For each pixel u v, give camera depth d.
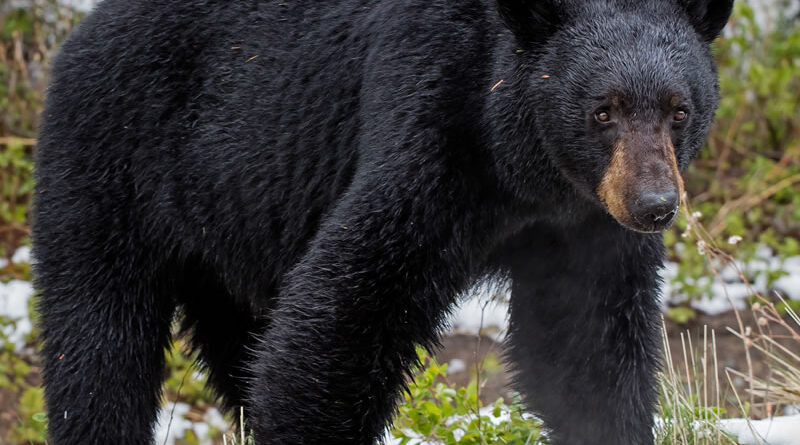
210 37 10.05
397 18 9.04
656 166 7.86
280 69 9.75
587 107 8.11
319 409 8.81
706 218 18.58
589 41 8.17
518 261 9.75
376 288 8.66
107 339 10.27
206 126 10.03
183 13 10.12
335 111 9.51
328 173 9.59
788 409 12.55
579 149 8.23
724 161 19.55
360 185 8.82
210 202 10.16
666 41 8.11
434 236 8.74
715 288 17.66
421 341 9.00
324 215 9.51
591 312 9.46
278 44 9.79
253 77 9.84
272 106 9.77
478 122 8.66
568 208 8.91
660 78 7.95
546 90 8.32
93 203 10.25
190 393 16.30
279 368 8.89
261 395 9.02
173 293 10.73
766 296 17.33
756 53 20.72
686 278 17.66
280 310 9.05
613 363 9.41
